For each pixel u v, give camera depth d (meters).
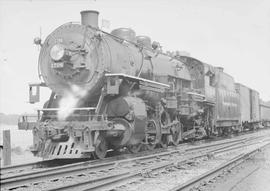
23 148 18.22
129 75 11.90
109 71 11.41
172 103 14.95
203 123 19.55
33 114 11.65
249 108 31.75
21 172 9.18
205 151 13.66
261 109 39.53
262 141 19.92
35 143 10.76
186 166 10.15
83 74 11.38
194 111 17.16
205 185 7.50
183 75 17.33
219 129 22.69
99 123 10.47
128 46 13.33
